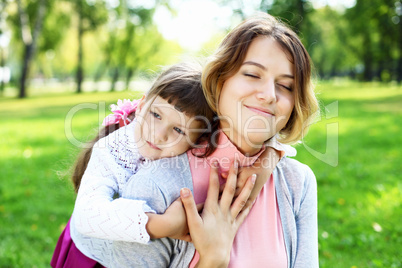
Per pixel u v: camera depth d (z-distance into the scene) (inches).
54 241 145.9
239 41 47.2
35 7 1026.1
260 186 51.3
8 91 1512.1
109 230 44.2
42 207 178.1
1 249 137.1
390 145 297.9
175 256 48.9
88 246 59.8
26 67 995.9
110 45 1301.7
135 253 46.4
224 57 47.2
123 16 1242.6
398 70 1229.7
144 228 43.6
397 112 499.2
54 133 372.8
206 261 45.5
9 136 361.4
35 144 318.7
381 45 1291.8
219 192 50.6
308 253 53.7
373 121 419.8
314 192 57.4
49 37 1114.7
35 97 1008.2
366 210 168.4
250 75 46.8
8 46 1395.2
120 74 1765.5
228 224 47.7
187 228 46.4
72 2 1111.0
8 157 274.4
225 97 47.8
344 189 197.8
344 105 596.1
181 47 1421.0
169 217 44.7
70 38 1358.3
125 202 45.4
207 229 45.8
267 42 47.3
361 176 218.4
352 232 148.6
